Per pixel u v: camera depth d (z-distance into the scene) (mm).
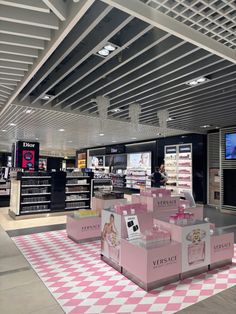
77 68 4488
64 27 2557
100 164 17781
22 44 3002
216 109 6547
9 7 2488
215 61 3629
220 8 2271
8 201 10000
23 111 6520
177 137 11711
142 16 2283
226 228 6711
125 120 7844
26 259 4371
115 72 4383
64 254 4641
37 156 12906
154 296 3170
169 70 4035
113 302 3031
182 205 4887
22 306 2918
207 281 3580
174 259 3547
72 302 3025
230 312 2822
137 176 14180
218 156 10203
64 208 8469
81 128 9453
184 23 2520
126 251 3723
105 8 2451
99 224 5570
